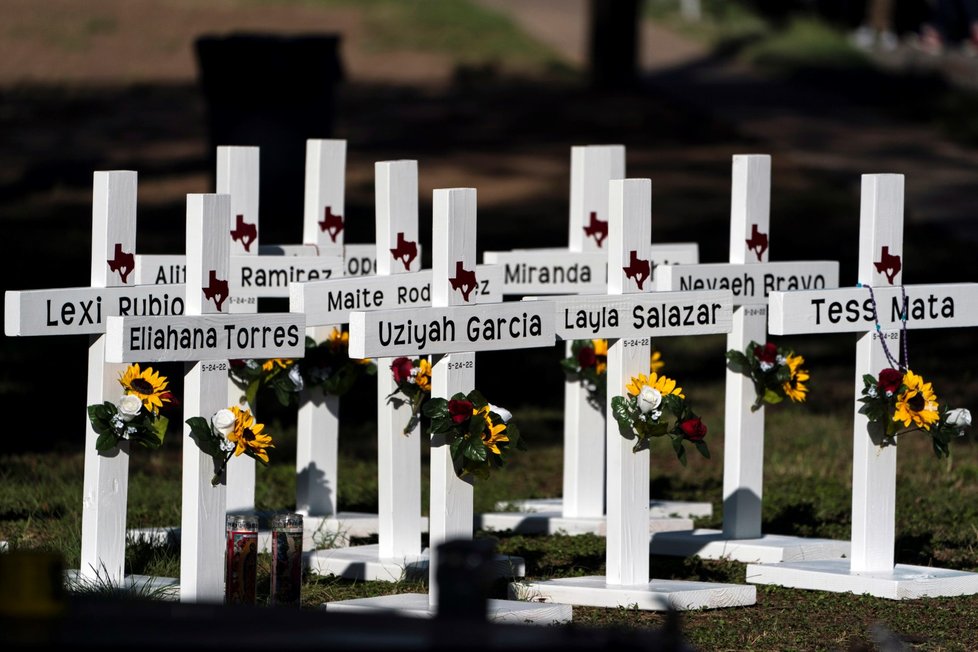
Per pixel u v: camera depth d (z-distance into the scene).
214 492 7.89
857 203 24.97
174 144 28.81
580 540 10.42
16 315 8.07
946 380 15.77
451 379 8.21
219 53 20.53
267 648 4.29
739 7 50.97
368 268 10.65
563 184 26.59
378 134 30.50
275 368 9.70
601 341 10.77
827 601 8.82
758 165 10.00
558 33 46.38
